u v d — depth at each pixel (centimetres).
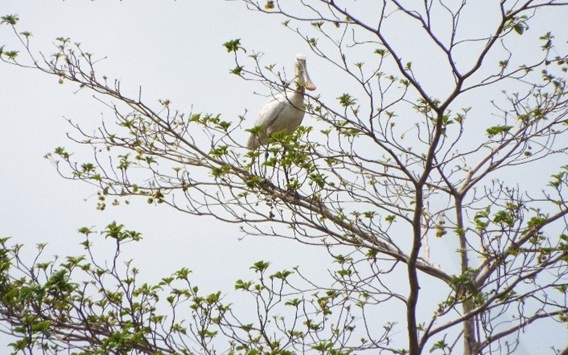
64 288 1190
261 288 1281
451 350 1281
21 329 1148
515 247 1281
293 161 1360
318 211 1426
